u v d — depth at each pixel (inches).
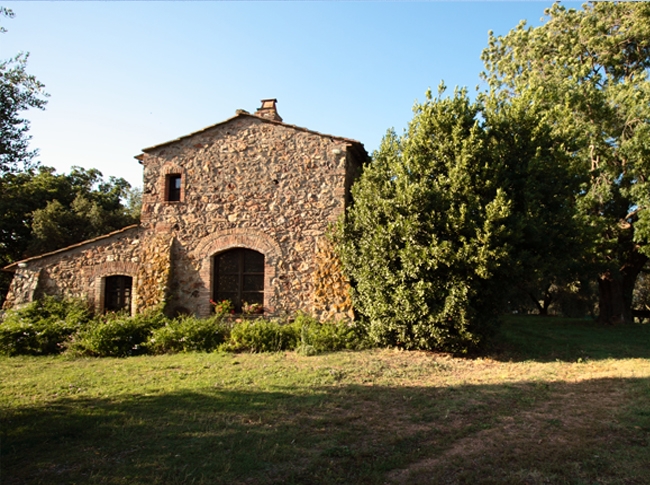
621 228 714.8
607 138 681.6
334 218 494.9
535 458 185.9
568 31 814.5
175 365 362.6
